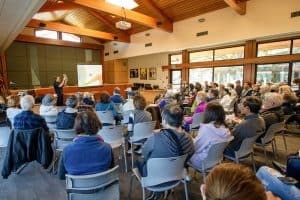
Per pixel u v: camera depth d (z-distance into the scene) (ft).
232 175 1.67
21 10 15.24
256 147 12.04
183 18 27.66
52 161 8.98
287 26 18.65
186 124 11.27
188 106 18.39
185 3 24.52
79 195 4.77
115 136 9.15
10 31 21.70
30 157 8.21
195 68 29.60
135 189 7.88
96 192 4.78
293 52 20.17
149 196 7.40
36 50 35.29
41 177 8.80
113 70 42.73
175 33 29.17
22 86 34.12
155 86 35.73
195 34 26.61
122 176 8.89
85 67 34.45
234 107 15.05
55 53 37.47
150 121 9.66
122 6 23.20
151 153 5.50
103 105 12.63
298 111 15.16
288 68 20.92
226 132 6.82
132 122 9.47
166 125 5.90
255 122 7.72
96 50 43.45
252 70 23.22
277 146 12.54
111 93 33.55
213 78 27.86
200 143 6.75
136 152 9.88
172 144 5.43
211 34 24.85
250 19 21.15
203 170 6.57
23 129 8.04
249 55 23.02
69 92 28.91
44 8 27.89
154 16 28.27
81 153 4.70
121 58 41.09
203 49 28.25
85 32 31.32
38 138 8.29
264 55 22.25
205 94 14.07
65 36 38.73
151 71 38.70
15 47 33.14
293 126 16.21
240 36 22.12
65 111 9.43
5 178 8.19
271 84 18.76
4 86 29.27
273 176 3.32
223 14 23.48
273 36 20.70
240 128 7.64
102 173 4.56
